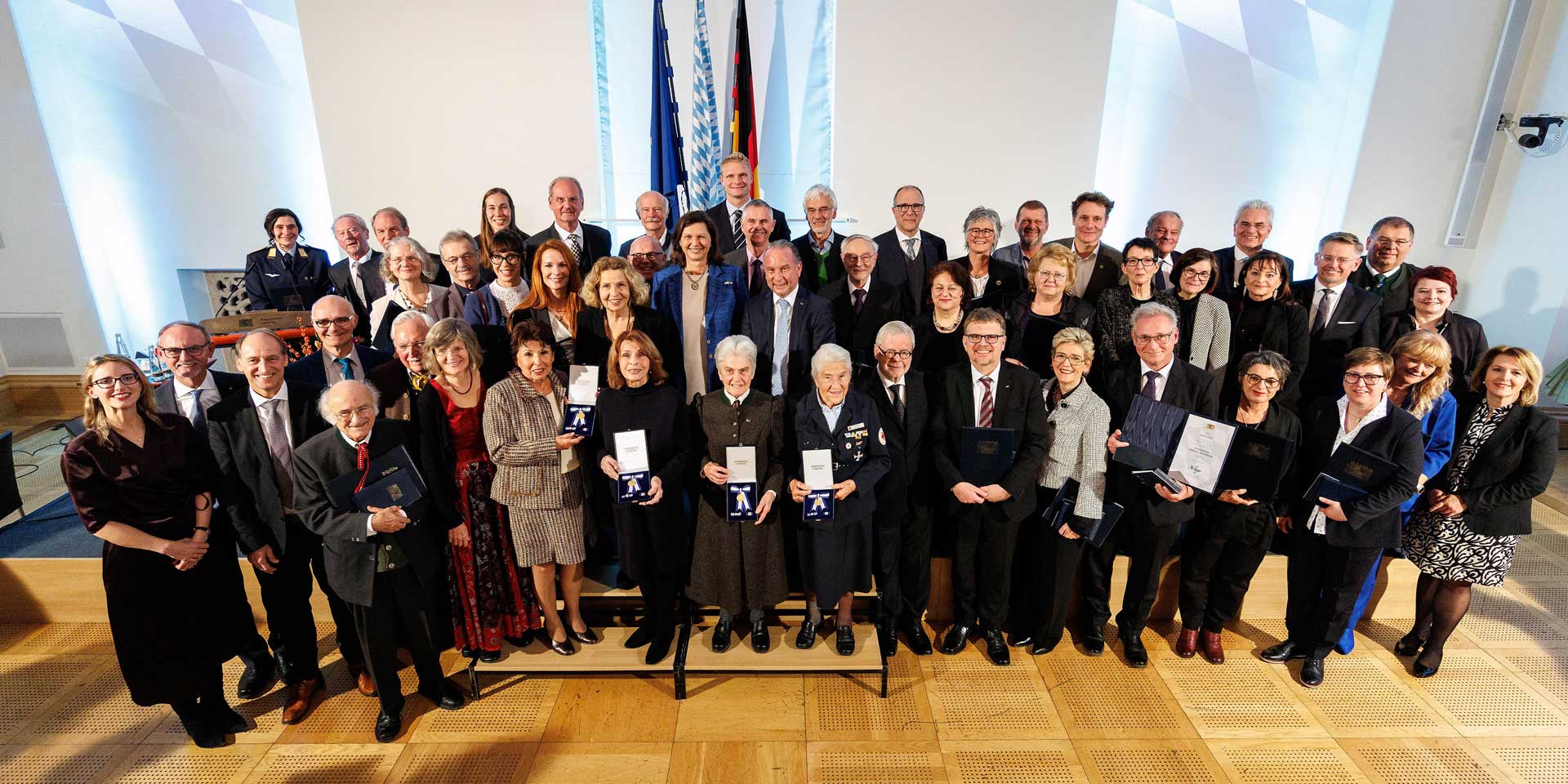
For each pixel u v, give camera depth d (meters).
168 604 2.47
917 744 2.69
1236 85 5.27
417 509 2.46
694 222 3.22
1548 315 4.97
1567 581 3.76
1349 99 5.14
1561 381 4.84
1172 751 2.67
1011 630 3.34
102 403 2.26
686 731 2.74
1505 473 2.76
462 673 3.05
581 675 2.99
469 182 5.30
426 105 5.13
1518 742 2.72
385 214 4.17
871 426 2.72
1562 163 4.73
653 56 5.10
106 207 5.39
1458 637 3.32
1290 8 5.06
